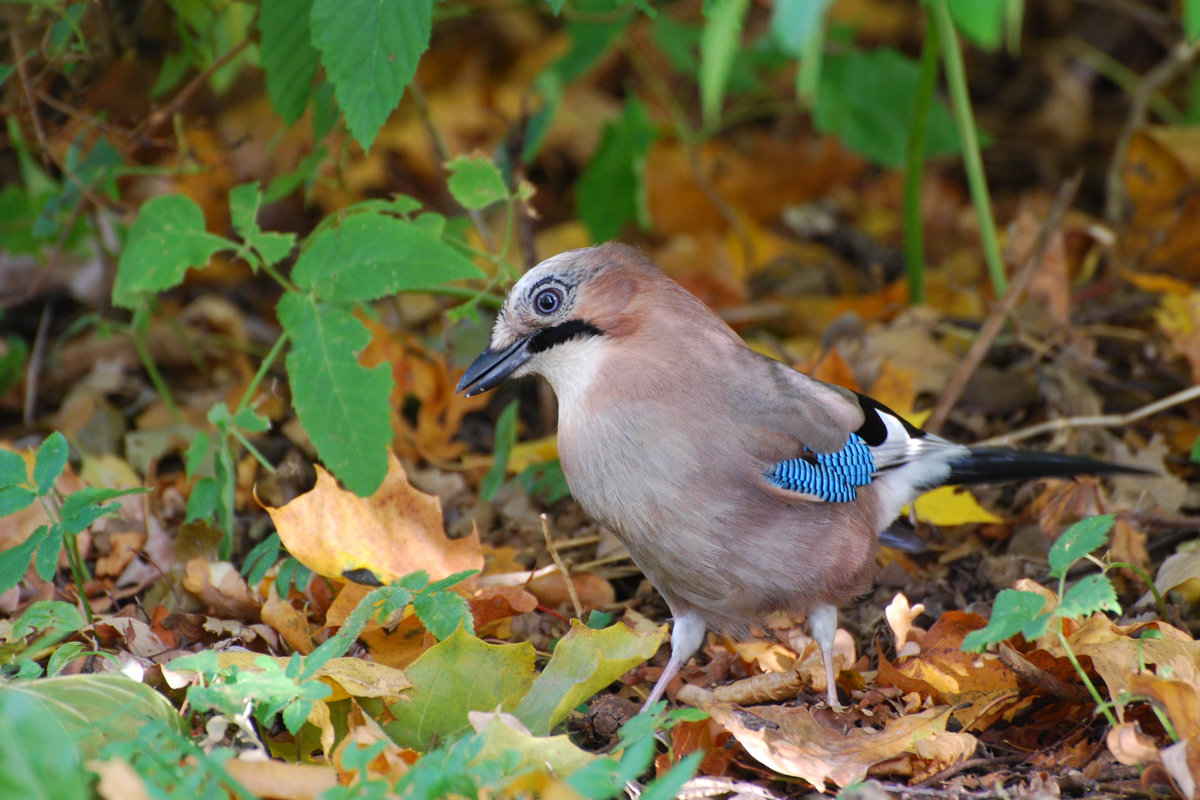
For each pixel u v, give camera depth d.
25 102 8.34
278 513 6.57
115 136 8.52
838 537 6.59
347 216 7.13
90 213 9.02
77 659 5.92
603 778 4.38
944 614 6.42
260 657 5.36
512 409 8.10
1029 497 8.48
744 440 6.32
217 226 11.75
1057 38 15.39
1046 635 6.07
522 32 15.27
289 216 12.06
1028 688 6.18
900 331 9.64
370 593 5.82
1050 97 14.87
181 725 5.41
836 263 12.68
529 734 5.01
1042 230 9.38
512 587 6.90
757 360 6.74
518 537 8.23
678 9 14.94
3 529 7.43
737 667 7.04
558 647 5.68
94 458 8.40
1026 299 9.65
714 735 5.77
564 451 6.61
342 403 6.59
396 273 6.65
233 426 7.02
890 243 13.45
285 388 9.27
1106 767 5.59
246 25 8.95
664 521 6.38
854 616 7.59
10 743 4.00
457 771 4.47
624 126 11.05
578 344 6.49
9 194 9.24
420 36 6.27
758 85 12.57
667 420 6.32
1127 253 10.63
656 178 13.45
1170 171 10.37
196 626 6.73
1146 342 9.64
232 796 4.68
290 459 8.49
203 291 11.52
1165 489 8.16
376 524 6.77
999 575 7.70
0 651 6.09
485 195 7.37
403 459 8.96
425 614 5.78
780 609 6.68
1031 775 5.57
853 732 5.90
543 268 6.53
